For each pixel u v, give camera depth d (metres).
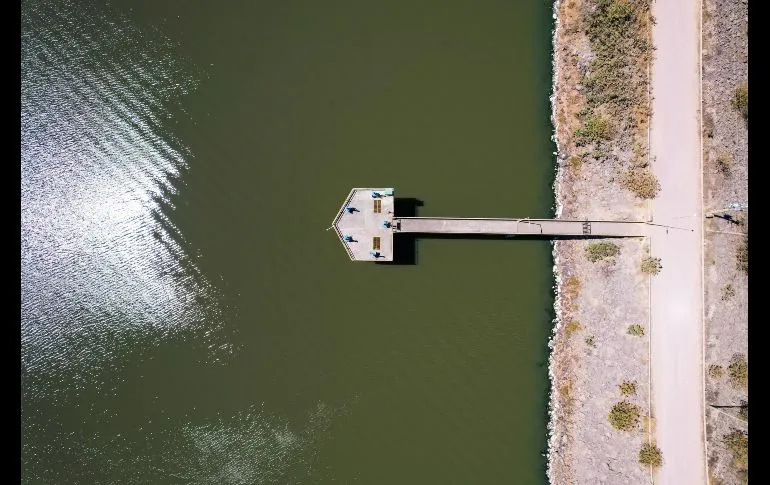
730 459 28.03
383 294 32.41
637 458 29.36
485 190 32.16
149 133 33.69
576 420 31.06
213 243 33.28
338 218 30.80
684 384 28.95
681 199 29.22
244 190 33.22
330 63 33.00
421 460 31.92
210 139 33.44
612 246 30.34
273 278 32.91
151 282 33.41
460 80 32.38
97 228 33.81
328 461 32.28
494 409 31.84
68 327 33.50
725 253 28.55
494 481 31.70
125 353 33.31
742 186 28.31
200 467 32.66
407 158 32.50
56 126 33.88
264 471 32.50
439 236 32.09
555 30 31.78
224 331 33.00
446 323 32.09
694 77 29.11
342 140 32.88
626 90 30.08
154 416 33.00
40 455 33.19
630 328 29.73
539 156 31.98
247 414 32.66
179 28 33.62
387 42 32.75
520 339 31.84
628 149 30.17
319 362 32.53
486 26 32.34
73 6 34.06
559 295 31.67
